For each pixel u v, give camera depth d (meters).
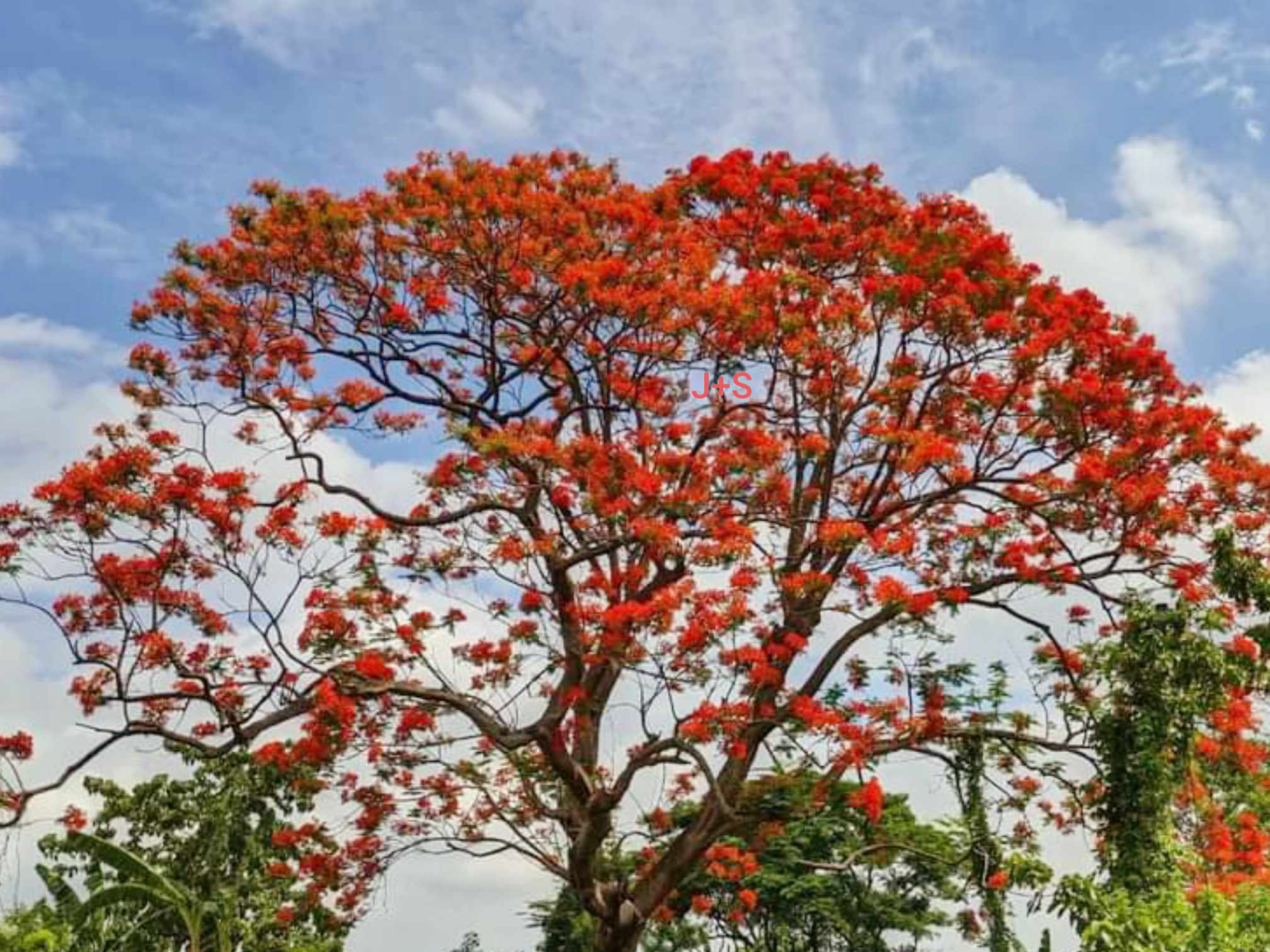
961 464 15.25
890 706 15.02
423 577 15.25
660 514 13.80
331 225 14.65
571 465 13.87
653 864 16.59
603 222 15.39
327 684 13.41
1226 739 15.13
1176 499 15.02
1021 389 15.28
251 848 17.44
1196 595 14.39
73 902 15.98
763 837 16.19
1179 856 13.80
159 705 14.02
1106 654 15.07
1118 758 14.10
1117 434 14.85
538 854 15.33
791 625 14.67
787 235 15.96
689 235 15.91
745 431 15.09
